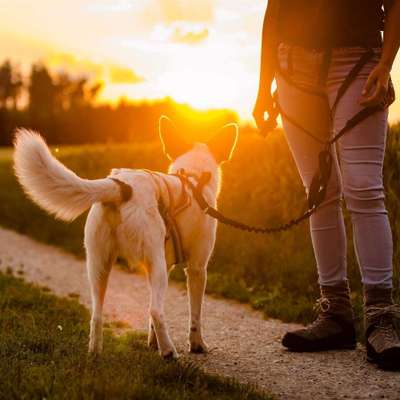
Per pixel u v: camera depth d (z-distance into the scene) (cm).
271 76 427
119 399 278
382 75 363
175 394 295
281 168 863
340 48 384
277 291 640
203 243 416
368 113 376
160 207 375
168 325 532
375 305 384
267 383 358
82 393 279
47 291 704
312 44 392
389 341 373
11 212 1463
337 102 387
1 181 1847
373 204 386
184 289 712
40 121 5162
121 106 4106
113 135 4288
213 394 312
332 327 422
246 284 711
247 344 457
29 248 1102
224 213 902
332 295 426
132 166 1298
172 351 360
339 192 427
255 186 927
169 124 468
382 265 385
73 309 557
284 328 521
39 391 290
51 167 339
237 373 378
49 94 9988
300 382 359
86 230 376
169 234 389
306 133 415
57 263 938
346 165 389
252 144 988
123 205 360
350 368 382
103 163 1368
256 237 805
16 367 327
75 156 1501
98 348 370
